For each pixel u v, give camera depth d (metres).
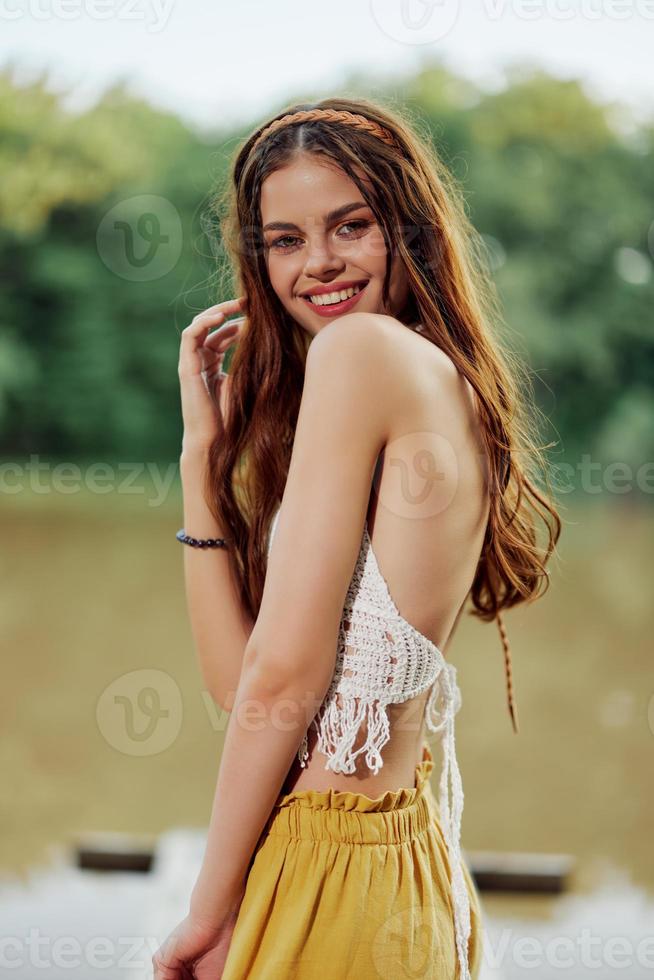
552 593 14.88
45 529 19.06
